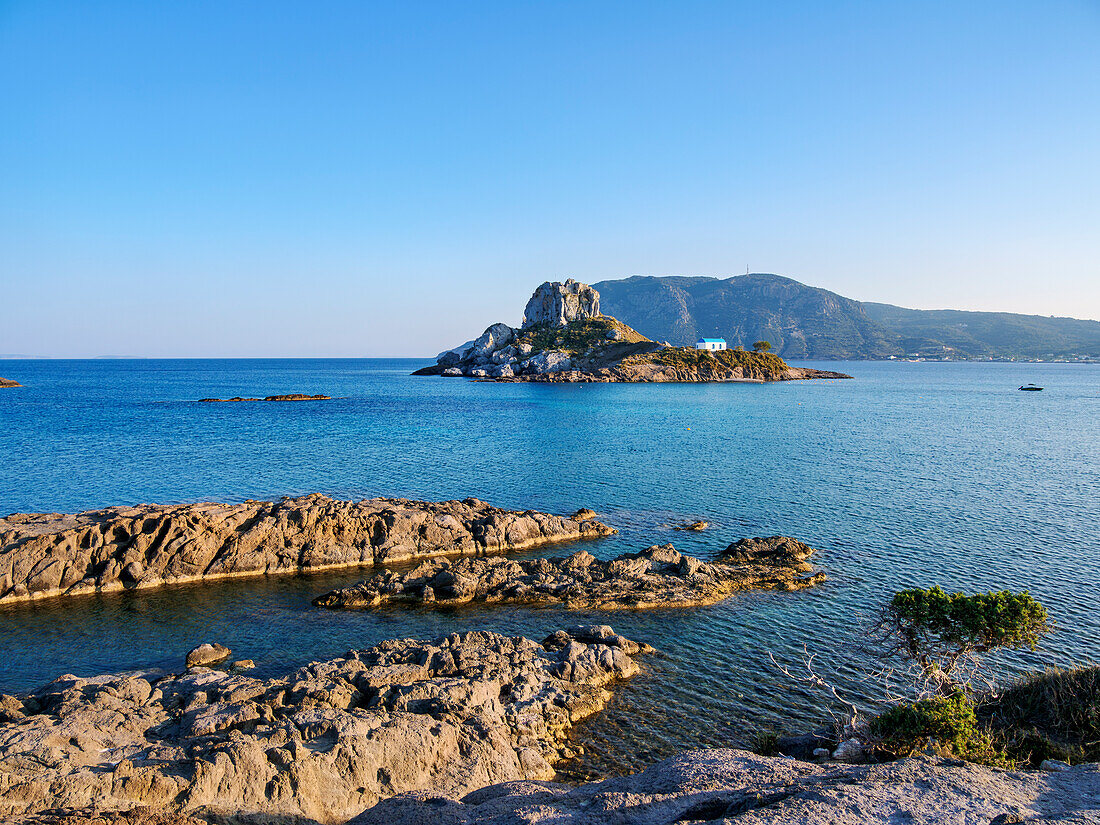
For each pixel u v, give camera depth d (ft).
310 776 66.28
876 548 158.61
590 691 95.66
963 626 74.95
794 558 149.59
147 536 144.05
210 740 71.10
